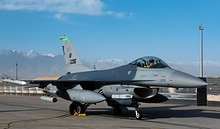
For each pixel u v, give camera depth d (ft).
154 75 48.24
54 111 64.85
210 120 47.62
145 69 49.90
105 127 39.55
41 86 58.54
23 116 54.29
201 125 41.73
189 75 46.57
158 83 47.75
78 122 45.11
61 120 47.85
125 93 49.80
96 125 41.60
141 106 78.54
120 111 56.49
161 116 53.72
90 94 51.03
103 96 50.26
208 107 74.59
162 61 50.06
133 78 50.34
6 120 47.73
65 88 57.16
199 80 44.93
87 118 50.98
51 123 43.80
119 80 51.39
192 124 42.73
